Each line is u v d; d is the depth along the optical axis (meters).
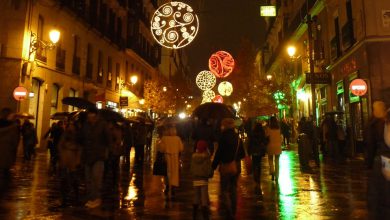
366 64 17.19
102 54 31.14
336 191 9.41
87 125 7.93
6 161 9.03
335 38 22.23
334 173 12.87
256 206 7.73
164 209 7.59
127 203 8.16
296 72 34.22
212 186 10.42
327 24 24.27
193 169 6.88
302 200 8.32
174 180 9.12
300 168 13.25
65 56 24.19
